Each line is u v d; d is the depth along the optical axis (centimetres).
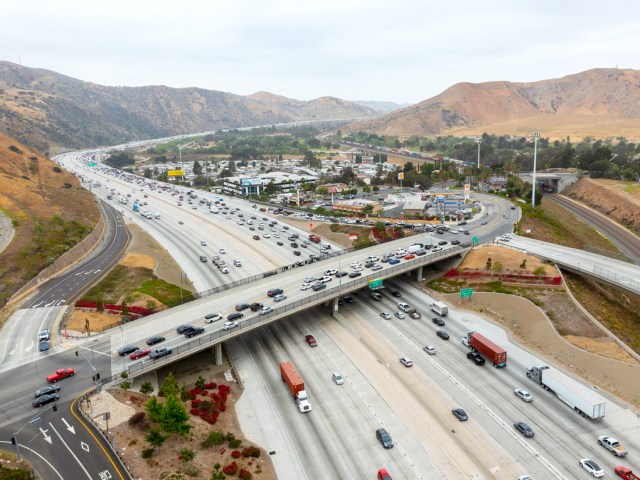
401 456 6881
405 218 19200
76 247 15438
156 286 12656
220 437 6781
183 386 7962
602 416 7306
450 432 7338
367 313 11256
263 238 18075
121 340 9044
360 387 8512
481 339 9331
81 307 11081
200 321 9706
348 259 13562
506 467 6619
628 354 8925
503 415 7669
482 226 16700
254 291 11288
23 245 14300
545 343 9625
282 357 9481
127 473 5800
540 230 16425
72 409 7006
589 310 10450
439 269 13600
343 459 6850
